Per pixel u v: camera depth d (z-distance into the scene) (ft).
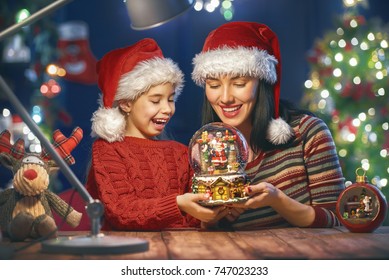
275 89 8.70
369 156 15.65
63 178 19.33
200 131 7.70
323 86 16.22
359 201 7.57
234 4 24.94
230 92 8.27
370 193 7.55
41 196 7.22
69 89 24.71
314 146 8.68
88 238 6.42
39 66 18.43
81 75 22.15
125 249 6.13
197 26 24.97
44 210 7.20
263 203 7.55
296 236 7.27
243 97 8.29
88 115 24.85
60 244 6.21
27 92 19.72
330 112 16.12
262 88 8.54
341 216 7.59
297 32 25.04
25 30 17.87
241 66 8.13
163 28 25.25
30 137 16.53
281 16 25.11
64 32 22.04
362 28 16.51
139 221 7.65
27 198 7.15
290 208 7.82
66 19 24.79
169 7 7.20
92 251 6.12
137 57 8.34
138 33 25.21
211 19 24.97
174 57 25.22
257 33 8.56
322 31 24.95
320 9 25.02
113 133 8.20
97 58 25.08
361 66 15.96
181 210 7.59
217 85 8.34
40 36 18.22
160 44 25.26
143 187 8.14
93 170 8.44
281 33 25.11
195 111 24.99
